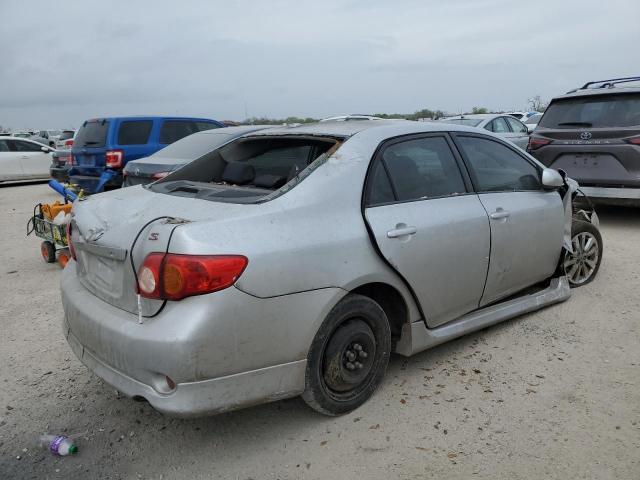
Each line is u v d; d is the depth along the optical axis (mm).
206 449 2992
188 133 10922
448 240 3553
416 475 2732
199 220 2779
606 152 7434
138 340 2590
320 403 3086
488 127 11586
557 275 4898
